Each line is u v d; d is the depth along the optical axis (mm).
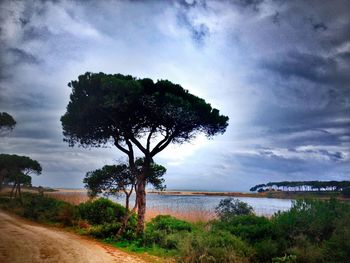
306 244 12094
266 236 13898
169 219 20859
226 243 12484
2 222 21656
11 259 10711
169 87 18438
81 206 23781
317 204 14125
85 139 20297
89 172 19469
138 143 19047
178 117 18328
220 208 22516
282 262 11047
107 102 16891
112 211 22812
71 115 19141
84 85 18141
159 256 13672
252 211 22562
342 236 11641
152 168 19734
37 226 21266
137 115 19125
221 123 20578
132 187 18828
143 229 17750
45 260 10922
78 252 12797
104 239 17438
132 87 16797
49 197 34094
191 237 13195
